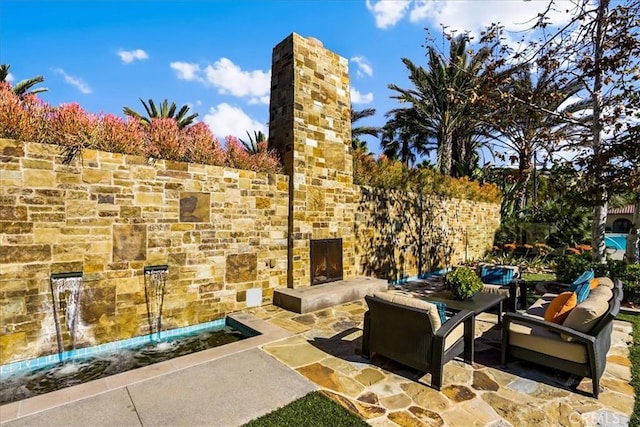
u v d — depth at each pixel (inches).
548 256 506.0
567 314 145.5
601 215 276.5
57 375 153.5
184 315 210.2
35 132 164.4
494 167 597.9
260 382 134.3
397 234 368.5
